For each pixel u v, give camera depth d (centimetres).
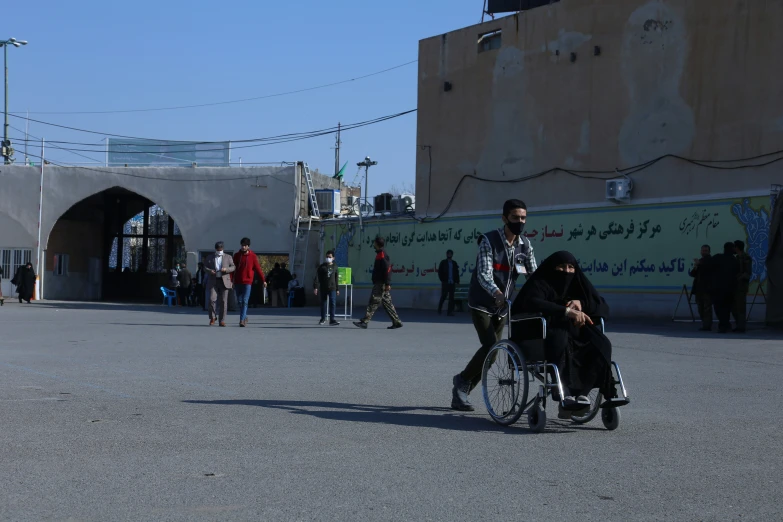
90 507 471
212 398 868
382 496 499
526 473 559
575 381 708
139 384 967
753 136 2180
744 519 460
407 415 783
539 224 2706
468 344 1534
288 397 880
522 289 726
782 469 576
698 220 2277
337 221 3534
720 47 2262
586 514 467
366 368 1145
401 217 3212
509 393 734
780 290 1895
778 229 1905
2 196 4003
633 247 2427
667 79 2377
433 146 3097
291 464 579
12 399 847
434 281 3075
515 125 2805
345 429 710
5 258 4006
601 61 2544
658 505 486
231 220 3784
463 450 630
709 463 592
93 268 4431
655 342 1570
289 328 1959
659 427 729
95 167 3938
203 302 3038
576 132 2606
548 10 2706
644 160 2417
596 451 630
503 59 2850
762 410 819
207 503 481
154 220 4616
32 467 564
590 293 721
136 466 569
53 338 1606
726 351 1406
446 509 473
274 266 3553
